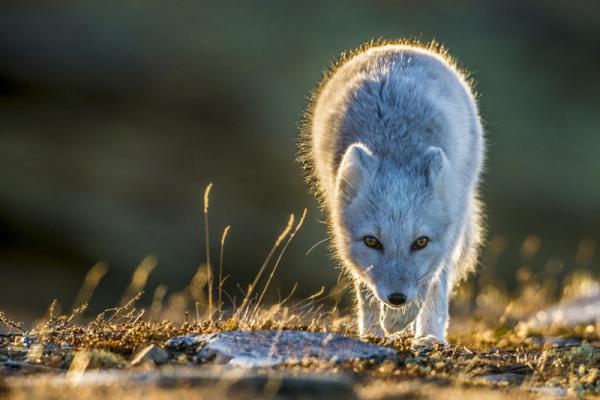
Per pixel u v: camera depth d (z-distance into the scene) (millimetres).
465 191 10172
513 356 8422
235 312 9234
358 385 6117
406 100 9703
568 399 6609
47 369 6621
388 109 9695
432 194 9000
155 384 5590
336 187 9391
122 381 5648
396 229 8875
